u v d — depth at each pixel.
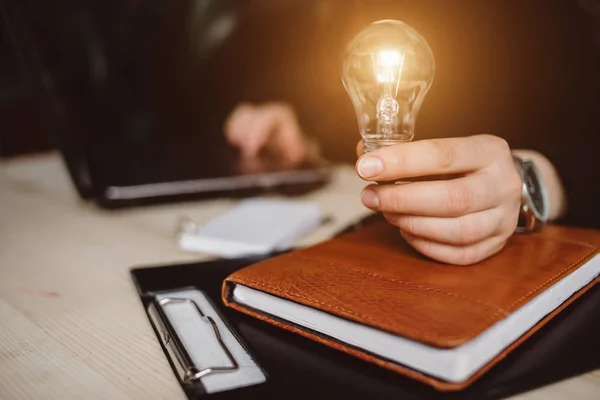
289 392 0.37
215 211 0.94
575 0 1.11
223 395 0.37
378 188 0.48
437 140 0.47
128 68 1.50
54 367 0.44
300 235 0.78
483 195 0.47
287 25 1.52
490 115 1.05
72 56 1.45
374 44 0.49
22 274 0.67
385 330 0.37
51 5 1.37
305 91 1.40
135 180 0.95
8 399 0.39
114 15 1.45
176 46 1.52
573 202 0.72
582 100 0.99
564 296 0.47
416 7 1.28
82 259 0.72
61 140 0.99
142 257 0.72
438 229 0.47
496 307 0.39
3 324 0.53
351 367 0.40
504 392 0.36
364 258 0.51
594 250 0.52
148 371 0.44
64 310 0.56
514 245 0.54
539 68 1.09
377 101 0.50
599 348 0.41
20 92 1.82
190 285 0.57
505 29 1.15
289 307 0.44
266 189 0.98
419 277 0.46
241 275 0.48
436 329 0.36
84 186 0.98
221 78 1.56
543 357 0.40
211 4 1.49
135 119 1.51
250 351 0.42
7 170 1.36
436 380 0.35
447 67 1.16
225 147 1.21
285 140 1.20
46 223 0.90
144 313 0.55
